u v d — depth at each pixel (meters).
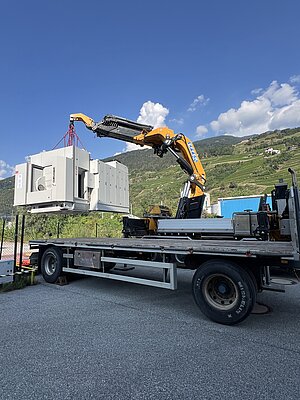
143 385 2.40
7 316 4.26
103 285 6.46
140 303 4.94
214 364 2.76
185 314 4.32
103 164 7.27
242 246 4.12
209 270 3.95
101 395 2.27
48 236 18.48
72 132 7.76
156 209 8.99
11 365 2.77
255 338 3.39
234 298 3.80
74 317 4.19
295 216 3.62
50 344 3.24
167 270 4.73
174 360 2.84
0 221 20.95
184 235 7.18
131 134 8.31
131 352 3.03
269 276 4.15
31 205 6.67
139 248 4.86
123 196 8.10
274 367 2.69
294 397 2.21
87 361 2.83
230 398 2.21
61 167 6.27
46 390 2.34
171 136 7.91
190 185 7.80
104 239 7.17
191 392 2.29
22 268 7.23
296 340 3.33
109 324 3.89
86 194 6.86
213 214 19.34
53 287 6.32
